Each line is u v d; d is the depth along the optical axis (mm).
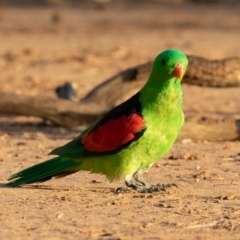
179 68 10453
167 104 10492
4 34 39875
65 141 16141
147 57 31922
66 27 42750
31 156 14289
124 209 10234
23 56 32188
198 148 15125
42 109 17406
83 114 17406
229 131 15891
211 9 50406
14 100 17359
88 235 9039
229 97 23234
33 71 28750
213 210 10156
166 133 10602
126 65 30125
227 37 37781
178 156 13984
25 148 15227
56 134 17109
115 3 54844
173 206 10367
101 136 10594
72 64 30375
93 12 50156
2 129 17797
